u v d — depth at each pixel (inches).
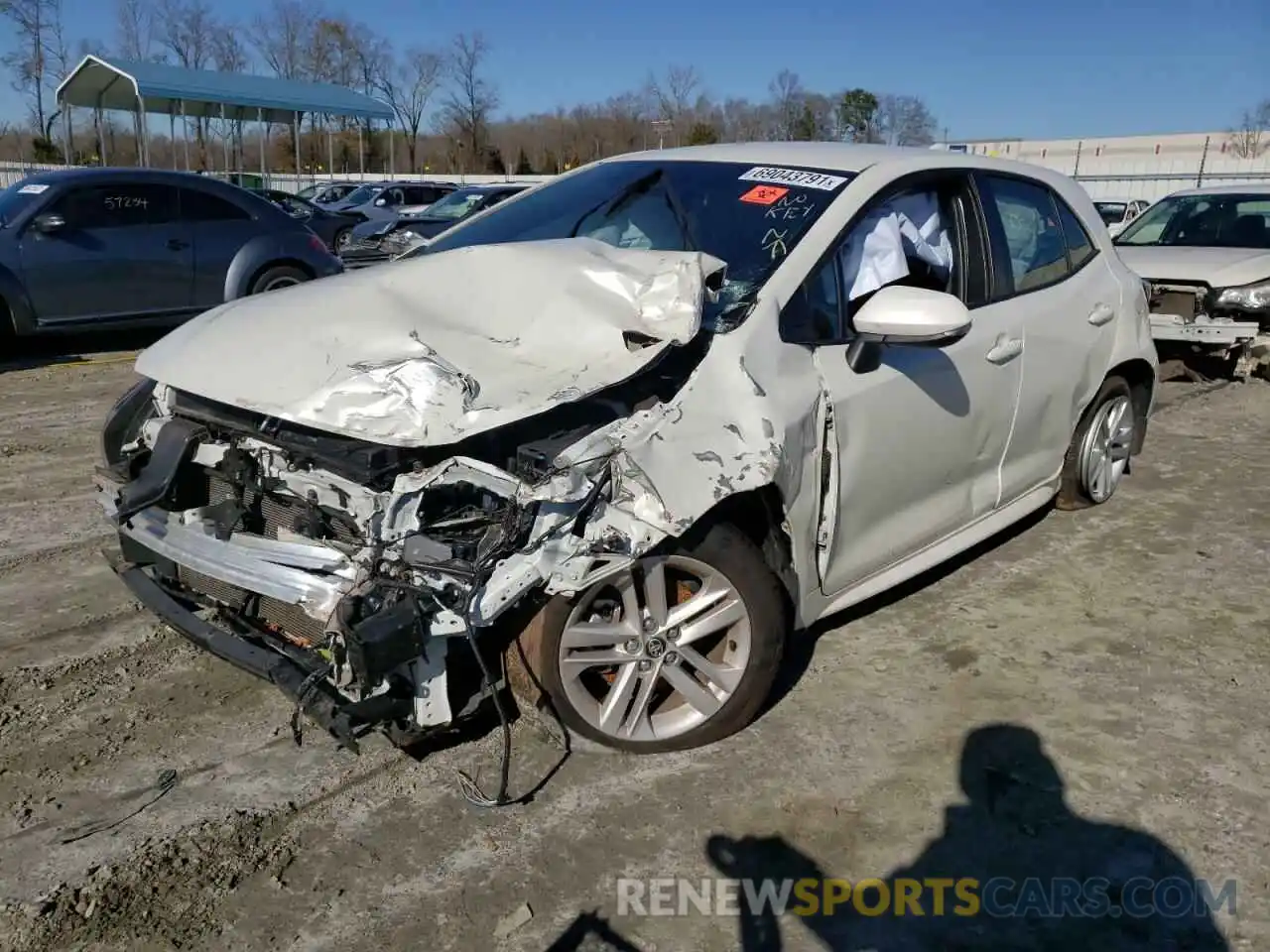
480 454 108.5
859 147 160.7
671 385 116.6
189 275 373.1
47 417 273.9
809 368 125.1
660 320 114.2
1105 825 112.0
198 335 123.0
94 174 358.9
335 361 109.8
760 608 119.0
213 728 127.3
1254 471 238.4
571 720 117.0
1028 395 167.0
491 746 123.9
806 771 120.1
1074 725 130.6
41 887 99.8
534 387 107.3
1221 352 323.6
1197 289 318.0
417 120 2138.3
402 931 95.7
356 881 101.9
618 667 118.1
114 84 1022.4
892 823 111.7
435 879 102.3
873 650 149.4
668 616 117.2
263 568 106.2
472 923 96.8
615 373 110.3
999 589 170.9
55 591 164.2
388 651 96.7
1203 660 147.8
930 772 120.6
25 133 1712.6
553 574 103.8
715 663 121.6
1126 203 844.0
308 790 115.4
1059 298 175.2
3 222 338.3
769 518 120.3
